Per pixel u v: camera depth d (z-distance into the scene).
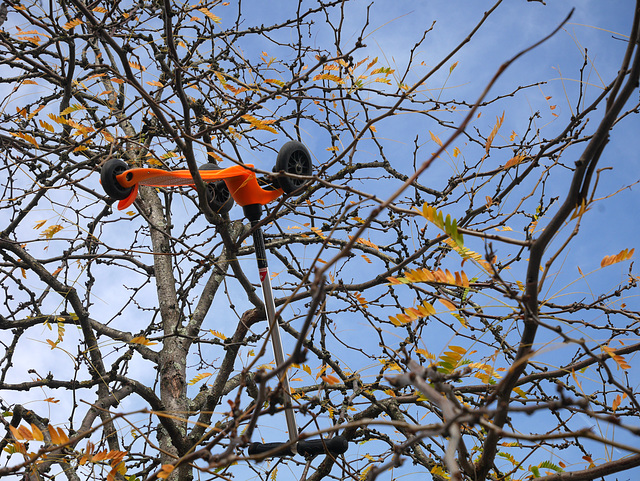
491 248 1.44
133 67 2.89
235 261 2.76
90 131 2.83
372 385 2.74
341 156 2.31
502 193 2.82
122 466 1.65
